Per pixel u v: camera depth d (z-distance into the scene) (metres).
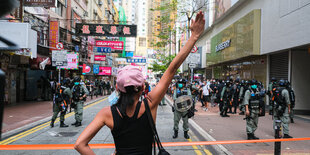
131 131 1.42
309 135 6.78
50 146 3.18
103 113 1.45
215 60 22.27
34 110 11.64
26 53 9.43
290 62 11.59
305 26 9.68
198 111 12.48
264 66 14.13
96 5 34.06
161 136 6.70
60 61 11.75
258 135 6.76
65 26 20.59
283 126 6.43
